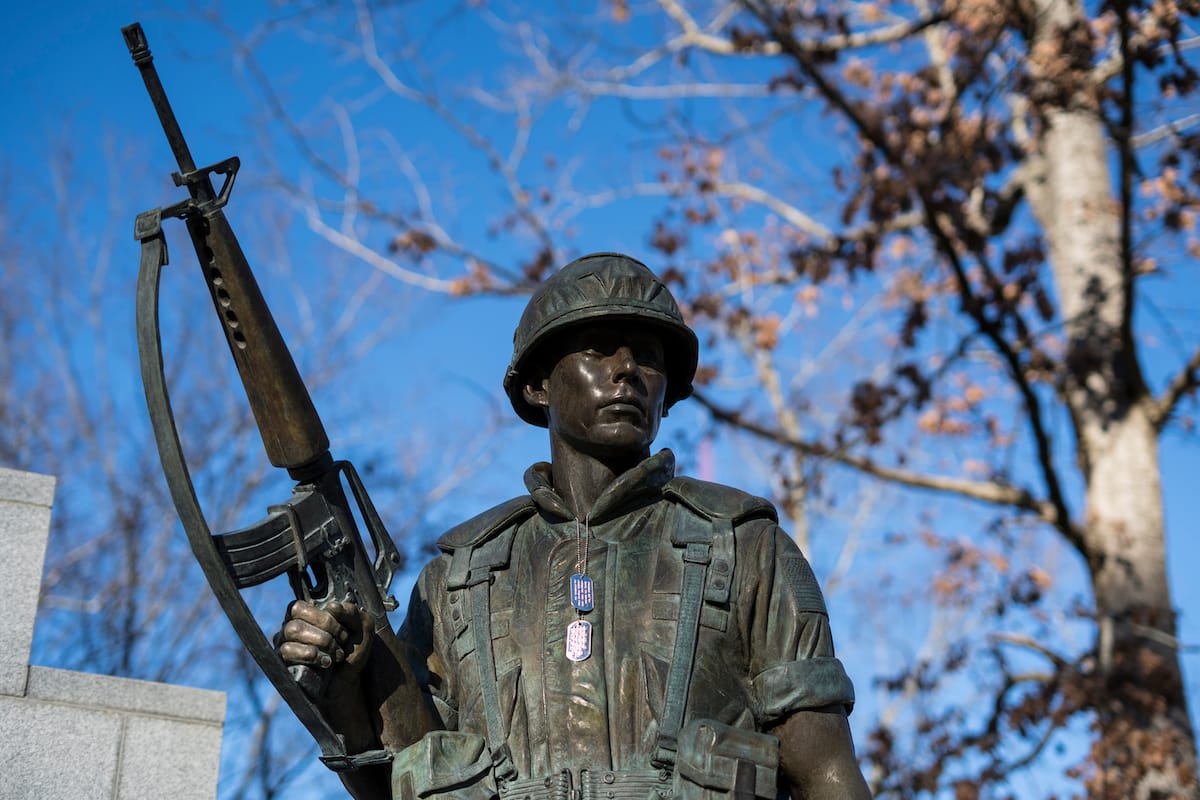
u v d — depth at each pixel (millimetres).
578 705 4535
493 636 4777
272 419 4812
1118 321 16703
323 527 4789
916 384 16250
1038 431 16234
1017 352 15984
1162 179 15750
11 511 6887
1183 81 14750
